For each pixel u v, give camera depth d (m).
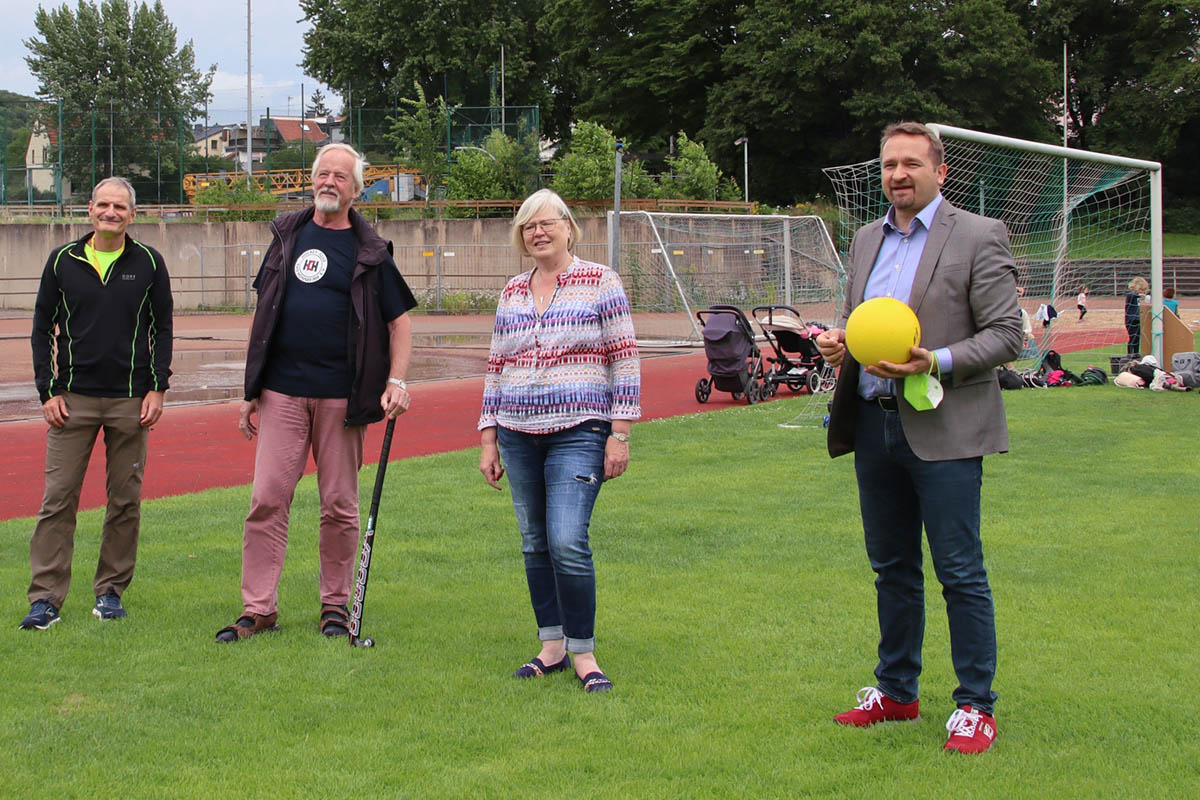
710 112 52.03
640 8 54.06
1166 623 5.48
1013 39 49.03
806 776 3.81
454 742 4.14
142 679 4.83
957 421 3.99
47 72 68.88
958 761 3.92
